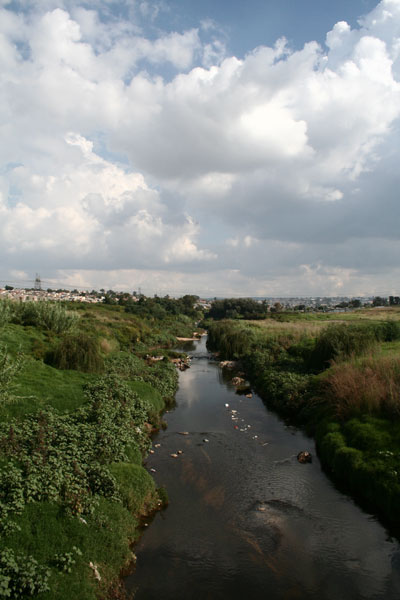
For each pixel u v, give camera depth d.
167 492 11.07
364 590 7.36
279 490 11.13
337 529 9.21
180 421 17.72
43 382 15.89
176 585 7.47
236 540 8.88
